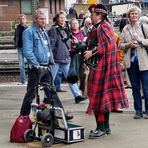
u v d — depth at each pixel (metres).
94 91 9.54
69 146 9.17
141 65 11.27
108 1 43.91
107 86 9.53
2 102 14.61
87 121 11.44
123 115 12.07
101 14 9.60
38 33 10.26
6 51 27.11
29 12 50.31
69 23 14.91
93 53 9.54
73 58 10.59
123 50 11.49
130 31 11.33
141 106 11.64
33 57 10.12
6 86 18.11
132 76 11.51
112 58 9.56
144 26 11.31
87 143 9.40
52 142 9.18
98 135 9.76
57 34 13.93
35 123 9.53
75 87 13.98
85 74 9.85
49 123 9.26
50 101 9.65
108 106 9.50
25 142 9.49
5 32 38.59
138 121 11.34
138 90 11.56
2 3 50.00
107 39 9.47
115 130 10.46
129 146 9.20
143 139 9.70
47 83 10.23
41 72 10.15
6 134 10.23
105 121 9.96
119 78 9.66
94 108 9.57
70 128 9.31
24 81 18.48
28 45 10.14
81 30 15.03
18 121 9.55
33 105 9.63
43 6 52.31
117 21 29.83
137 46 11.27
